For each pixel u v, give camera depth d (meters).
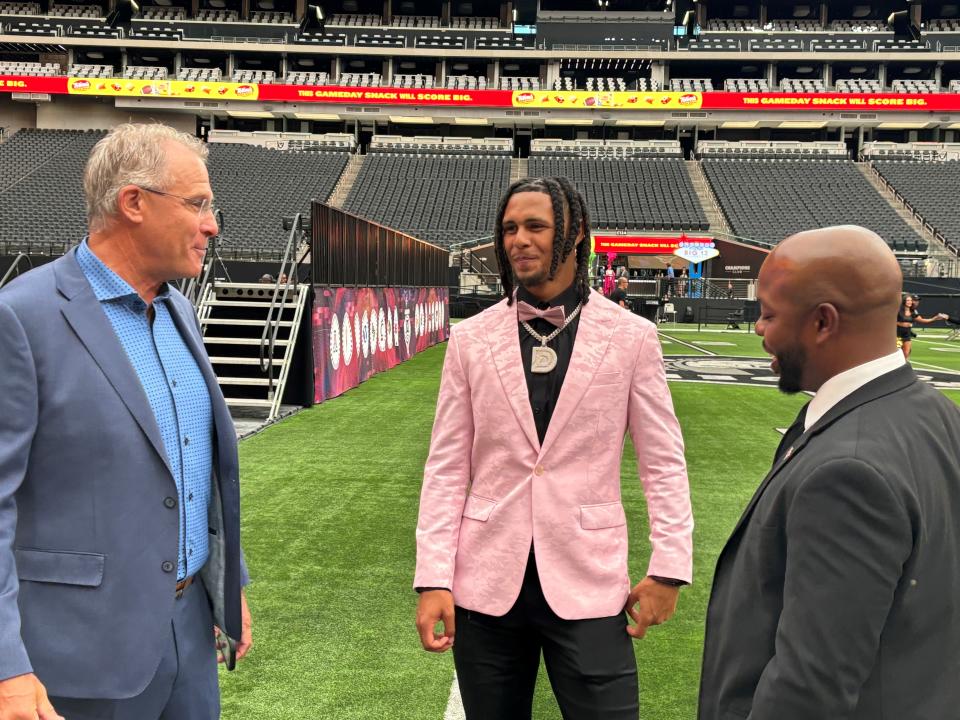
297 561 3.81
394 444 6.59
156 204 1.42
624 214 34.03
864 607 0.91
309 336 8.30
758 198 35.28
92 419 1.33
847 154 38.97
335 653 2.85
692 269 31.42
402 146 39.81
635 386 1.65
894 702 0.95
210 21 41.09
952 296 23.55
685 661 2.87
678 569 1.56
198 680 1.55
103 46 39.53
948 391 10.43
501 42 41.12
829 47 41.06
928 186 35.84
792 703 0.94
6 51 40.72
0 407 1.25
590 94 38.19
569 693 1.55
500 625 1.60
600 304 1.68
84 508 1.34
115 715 1.37
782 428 7.68
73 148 37.31
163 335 1.53
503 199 1.65
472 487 1.67
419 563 1.61
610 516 1.60
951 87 41.41
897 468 0.95
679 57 40.03
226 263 24.58
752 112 39.12
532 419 1.59
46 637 1.32
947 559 0.98
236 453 1.63
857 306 1.06
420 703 2.51
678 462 1.65
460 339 1.70
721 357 15.36
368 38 40.81
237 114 39.88
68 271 1.40
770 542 1.08
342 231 9.27
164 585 1.41
